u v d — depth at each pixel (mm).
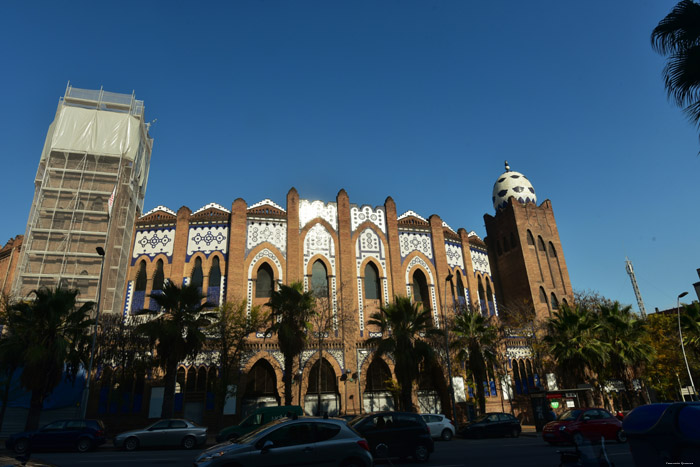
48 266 38688
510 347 41438
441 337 37500
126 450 21281
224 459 9664
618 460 14062
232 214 38281
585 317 34781
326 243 39781
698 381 46844
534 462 14594
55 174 42156
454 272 43719
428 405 37688
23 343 24766
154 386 32469
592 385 35906
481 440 25859
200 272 37438
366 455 10445
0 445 25297
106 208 41750
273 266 37938
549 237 47875
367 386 36594
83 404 25047
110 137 43969
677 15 14469
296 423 10555
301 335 28906
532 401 32188
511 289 46781
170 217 40000
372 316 31438
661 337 45125
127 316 34656
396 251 41000
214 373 33156
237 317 31750
